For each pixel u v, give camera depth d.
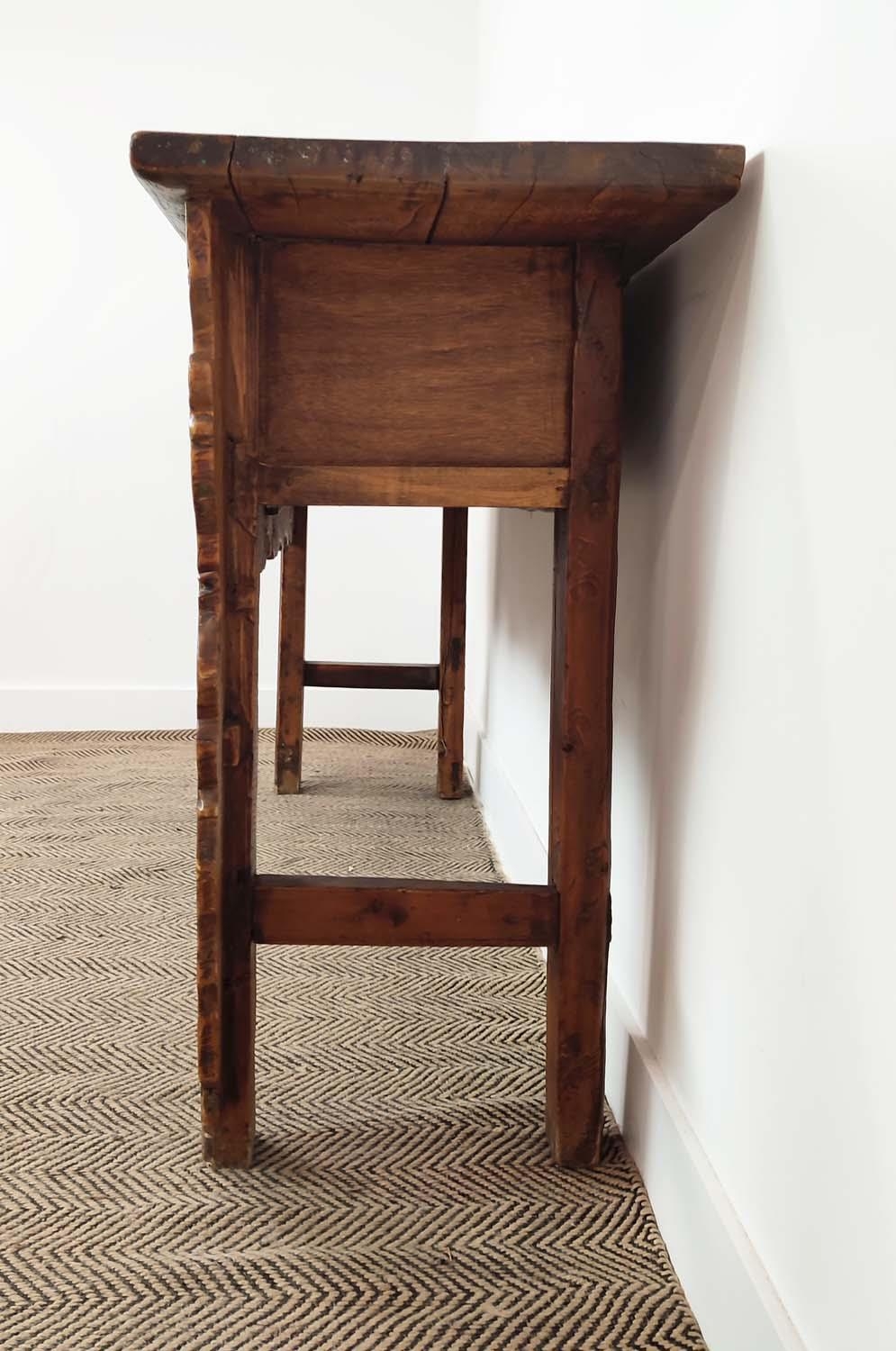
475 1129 1.00
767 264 0.68
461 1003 1.26
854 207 0.56
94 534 2.65
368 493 0.86
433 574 2.70
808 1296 0.60
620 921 1.08
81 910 1.53
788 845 0.64
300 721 2.15
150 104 2.57
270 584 2.70
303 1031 1.18
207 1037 0.89
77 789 2.20
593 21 1.21
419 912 0.92
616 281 0.85
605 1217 0.87
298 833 1.87
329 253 0.85
